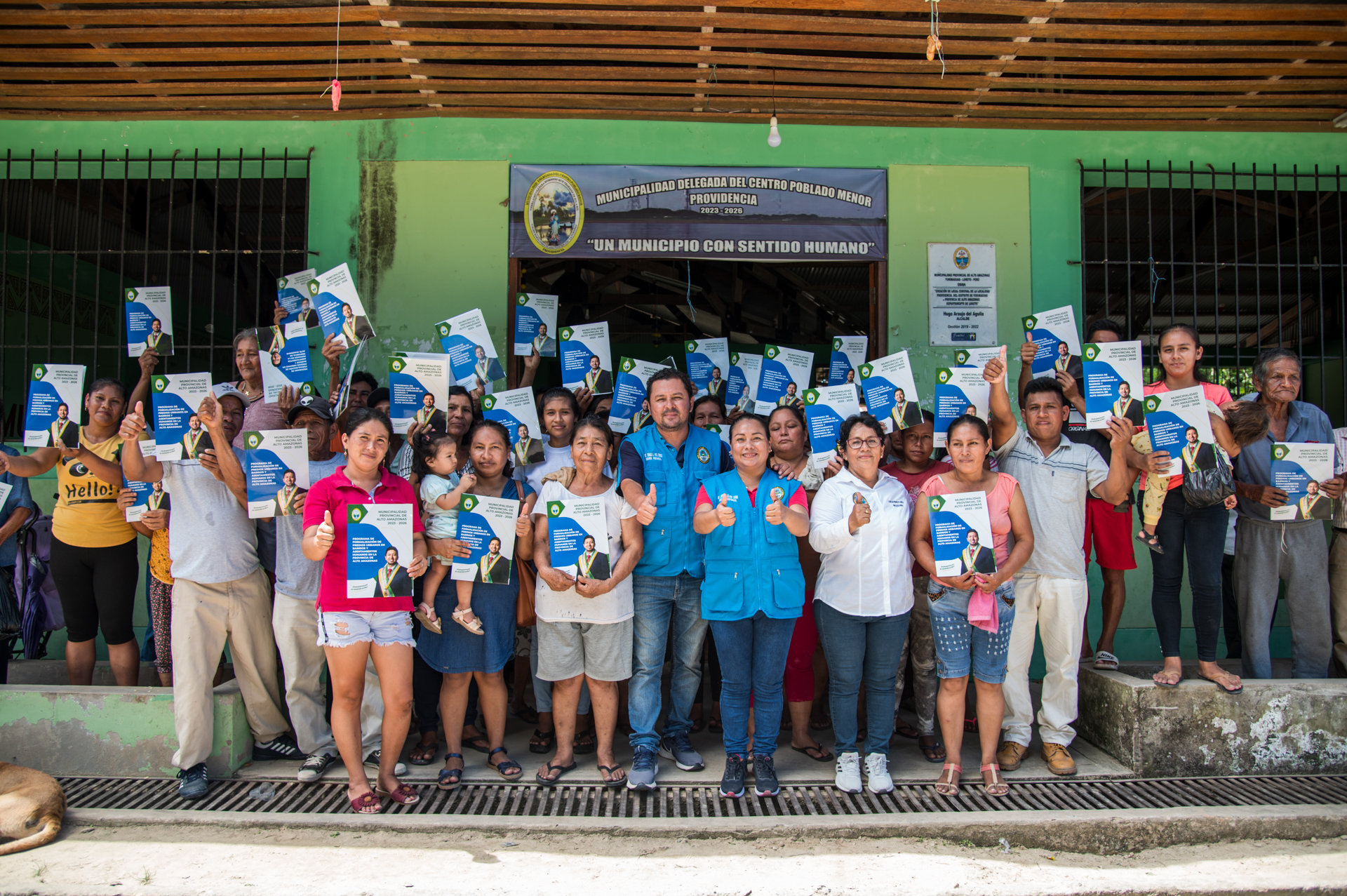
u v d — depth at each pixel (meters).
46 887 2.71
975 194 5.00
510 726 4.27
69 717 3.59
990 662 3.41
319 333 4.80
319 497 3.23
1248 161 5.08
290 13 3.82
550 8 3.84
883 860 2.96
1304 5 3.80
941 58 4.21
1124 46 4.14
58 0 3.77
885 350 4.95
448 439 3.44
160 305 4.25
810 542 3.48
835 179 4.95
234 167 4.87
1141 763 3.55
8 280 5.31
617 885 2.77
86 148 4.86
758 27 3.96
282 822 3.15
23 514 4.10
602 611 3.43
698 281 7.47
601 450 3.45
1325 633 3.82
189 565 3.47
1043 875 2.88
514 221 4.87
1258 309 5.26
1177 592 3.68
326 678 4.13
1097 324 4.07
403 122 4.89
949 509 3.33
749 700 3.44
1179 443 3.49
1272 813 3.16
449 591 3.47
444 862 2.91
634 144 4.91
